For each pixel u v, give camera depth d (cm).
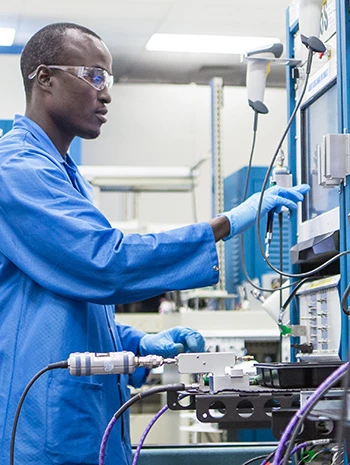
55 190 166
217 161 392
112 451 170
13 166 168
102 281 159
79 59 180
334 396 125
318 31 178
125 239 160
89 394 165
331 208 181
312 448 164
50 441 159
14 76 414
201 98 719
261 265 363
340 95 167
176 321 346
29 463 158
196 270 162
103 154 709
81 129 184
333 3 179
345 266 163
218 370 143
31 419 160
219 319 342
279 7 511
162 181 445
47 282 164
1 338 167
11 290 170
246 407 136
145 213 702
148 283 160
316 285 188
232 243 388
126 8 514
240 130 705
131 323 365
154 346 194
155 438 378
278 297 217
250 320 342
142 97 715
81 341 166
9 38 561
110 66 187
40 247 163
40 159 171
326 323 180
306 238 198
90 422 164
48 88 181
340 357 168
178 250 161
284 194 179
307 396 125
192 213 707
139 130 716
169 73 654
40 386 162
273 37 568
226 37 567
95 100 182
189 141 721
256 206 173
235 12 521
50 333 164
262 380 146
